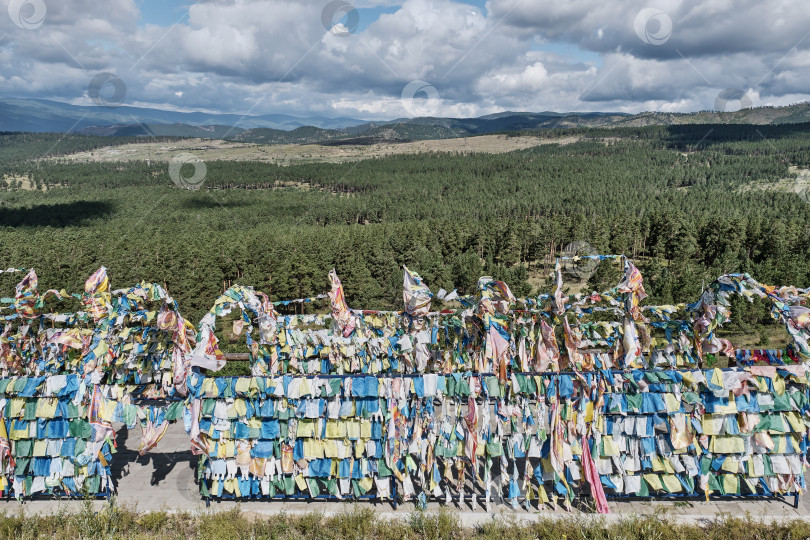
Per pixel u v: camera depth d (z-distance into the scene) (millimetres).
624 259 8945
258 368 9445
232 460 8859
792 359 8586
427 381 8617
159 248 71562
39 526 8312
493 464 9984
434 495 8922
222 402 8719
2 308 9102
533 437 8711
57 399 8828
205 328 8680
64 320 9398
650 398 8461
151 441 8836
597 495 8570
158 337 9289
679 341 9078
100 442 8859
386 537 7992
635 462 8680
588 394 8570
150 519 8305
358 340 9477
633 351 8844
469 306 9297
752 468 8672
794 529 7883
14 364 9242
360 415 8727
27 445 8914
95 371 8805
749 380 8430
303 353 9766
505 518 8438
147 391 9344
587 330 9359
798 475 8656
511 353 9180
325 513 8641
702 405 8555
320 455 8828
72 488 9000
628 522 8117
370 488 9164
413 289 9383
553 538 7828
